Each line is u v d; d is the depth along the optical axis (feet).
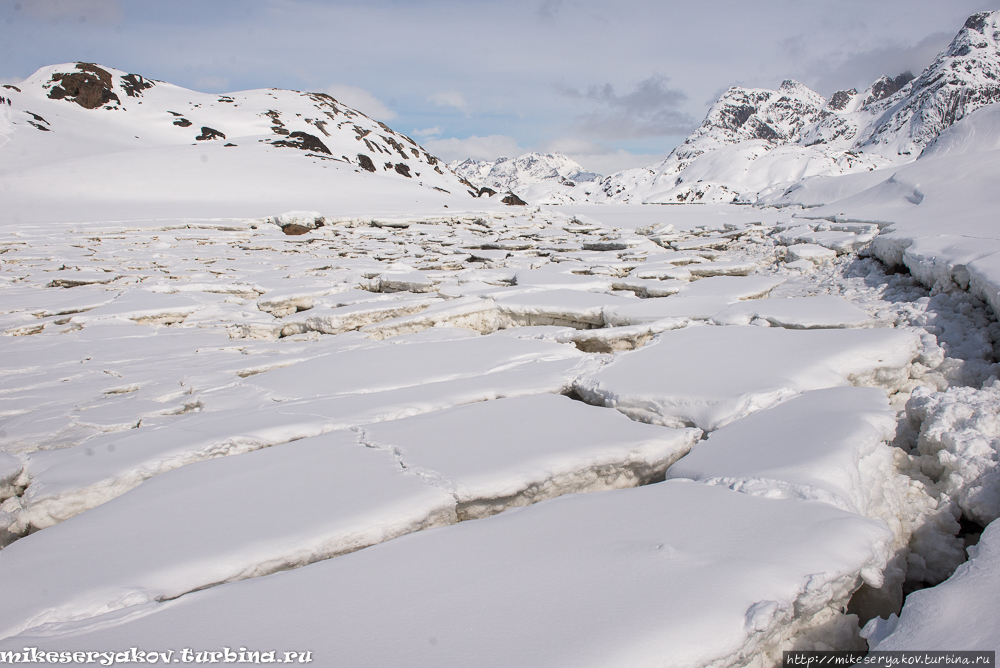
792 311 20.59
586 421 12.38
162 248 61.62
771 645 6.86
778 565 6.81
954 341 17.49
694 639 5.74
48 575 7.61
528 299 26.81
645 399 13.53
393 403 13.97
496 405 13.52
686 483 9.37
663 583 6.60
